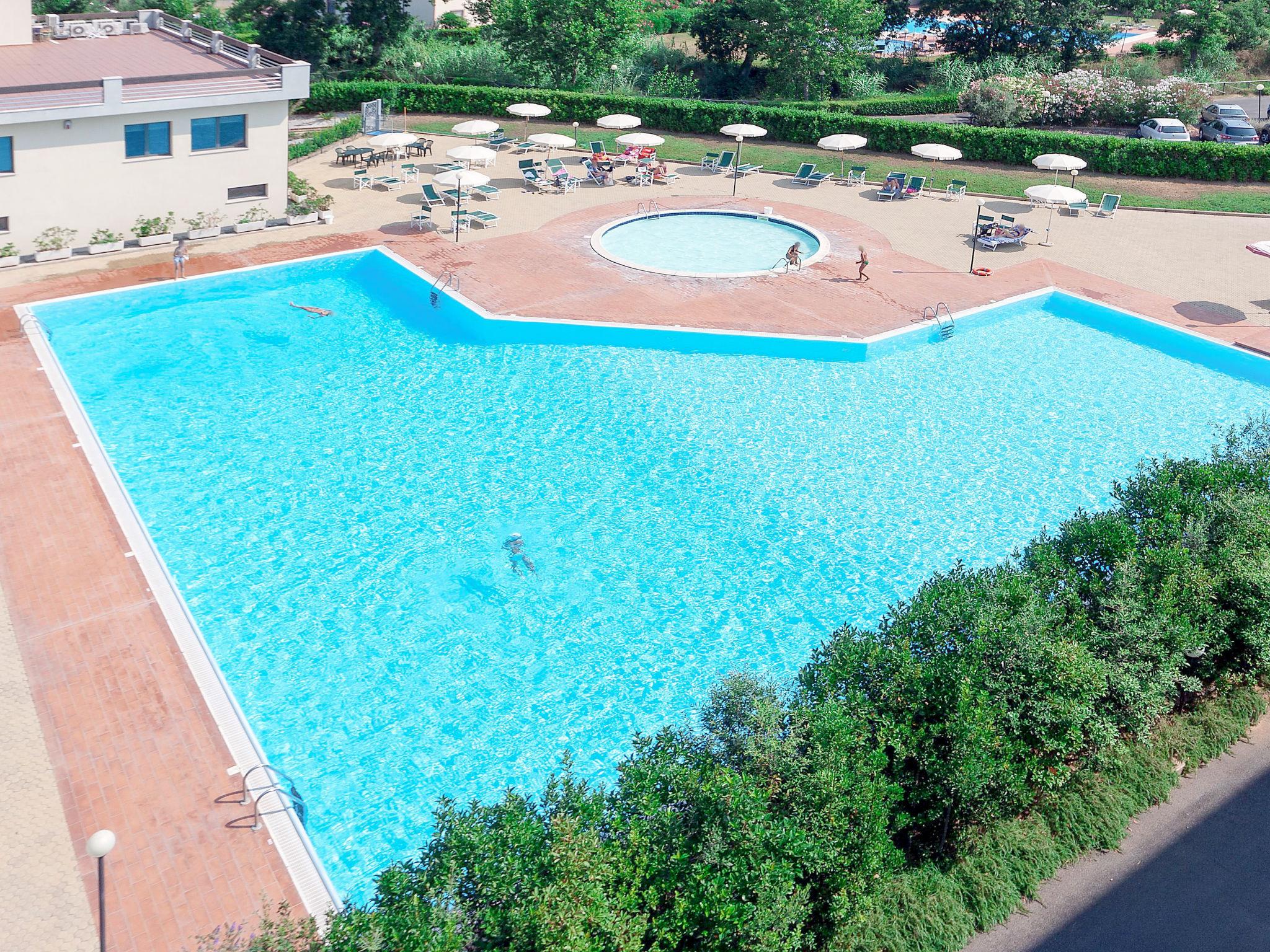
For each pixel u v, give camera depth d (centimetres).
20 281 3025
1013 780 1371
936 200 4294
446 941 1003
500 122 5116
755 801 1183
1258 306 3259
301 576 1956
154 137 3231
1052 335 3103
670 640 1850
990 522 2194
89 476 2173
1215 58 6731
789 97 6109
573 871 1074
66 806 1421
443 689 1722
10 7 3781
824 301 3203
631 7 5944
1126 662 1538
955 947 1283
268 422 2455
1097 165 4503
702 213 4038
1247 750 1644
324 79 6059
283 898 1307
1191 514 1781
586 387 2688
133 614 1794
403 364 2766
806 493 2280
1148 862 1431
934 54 7556
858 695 1380
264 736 1612
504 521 2148
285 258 3319
